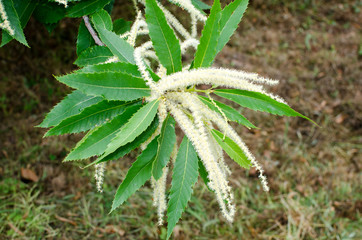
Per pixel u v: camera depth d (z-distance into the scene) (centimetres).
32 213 365
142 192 410
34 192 395
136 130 97
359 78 573
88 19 154
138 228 376
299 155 466
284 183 432
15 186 388
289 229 381
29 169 406
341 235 384
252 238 383
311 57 603
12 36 121
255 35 630
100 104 107
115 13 392
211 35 111
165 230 378
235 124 486
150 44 129
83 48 155
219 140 117
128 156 432
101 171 123
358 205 416
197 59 115
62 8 144
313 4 710
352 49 628
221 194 117
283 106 112
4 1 121
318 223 397
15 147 426
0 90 468
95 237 365
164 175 128
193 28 155
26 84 481
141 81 106
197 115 107
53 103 473
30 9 143
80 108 114
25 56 492
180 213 108
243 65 567
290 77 564
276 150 471
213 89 119
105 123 104
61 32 505
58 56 503
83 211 379
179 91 112
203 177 128
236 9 120
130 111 106
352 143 489
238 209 404
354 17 699
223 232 383
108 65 107
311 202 414
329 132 499
